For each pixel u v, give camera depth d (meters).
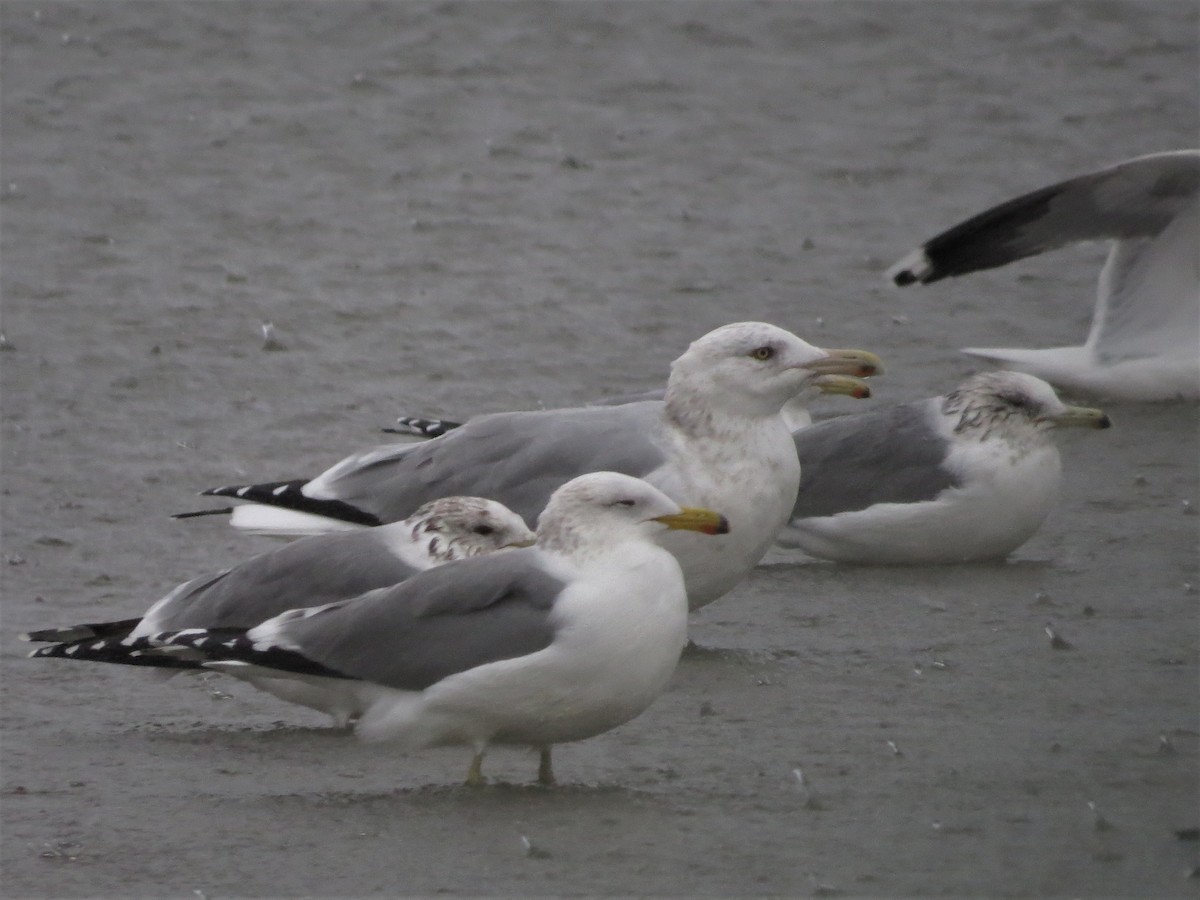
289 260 23.52
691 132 29.27
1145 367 18.73
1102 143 28.88
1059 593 13.67
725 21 34.53
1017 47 33.31
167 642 10.86
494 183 26.78
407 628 10.23
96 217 25.14
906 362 20.16
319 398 18.88
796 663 12.28
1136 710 11.20
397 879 9.07
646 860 9.20
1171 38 33.56
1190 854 9.15
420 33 33.59
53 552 15.04
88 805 10.15
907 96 31.09
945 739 10.80
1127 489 16.16
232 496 13.85
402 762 10.78
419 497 13.27
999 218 18.30
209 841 9.61
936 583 14.12
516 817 9.80
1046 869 9.02
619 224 25.12
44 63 31.91
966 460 14.34
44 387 19.16
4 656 12.82
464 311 21.62
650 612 9.98
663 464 12.63
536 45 33.19
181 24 33.81
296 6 34.81
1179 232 18.48
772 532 12.79
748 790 10.11
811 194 26.64
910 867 9.05
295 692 11.02
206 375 19.55
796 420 15.77
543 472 13.01
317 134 28.81
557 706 10.00
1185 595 13.51
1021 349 20.08
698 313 21.67
